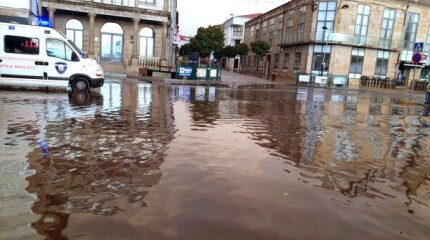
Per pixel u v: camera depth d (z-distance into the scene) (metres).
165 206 3.54
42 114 8.35
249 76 44.41
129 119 8.38
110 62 28.28
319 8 35.91
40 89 13.59
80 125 7.32
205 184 4.22
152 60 28.33
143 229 3.05
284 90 24.47
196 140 6.52
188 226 3.14
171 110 10.37
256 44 43.38
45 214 3.28
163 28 28.45
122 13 26.91
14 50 12.56
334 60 36.00
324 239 3.05
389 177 5.01
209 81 26.72
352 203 3.93
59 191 3.83
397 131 9.30
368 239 3.11
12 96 11.28
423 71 40.16
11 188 3.85
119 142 6.05
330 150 6.46
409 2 36.97
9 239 2.82
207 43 35.09
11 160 4.79
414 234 3.26
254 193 4.02
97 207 3.47
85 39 27.52
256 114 10.78
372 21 36.25
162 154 5.43
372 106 16.70
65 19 26.94
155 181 4.25
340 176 4.90
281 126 8.80
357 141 7.49
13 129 6.62
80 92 13.44
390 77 38.28
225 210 3.51
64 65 13.12
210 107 11.75
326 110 13.38
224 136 7.06
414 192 4.43
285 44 41.97
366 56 36.91
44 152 5.24
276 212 3.54
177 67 26.48
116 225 3.10
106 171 4.54
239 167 5.00
